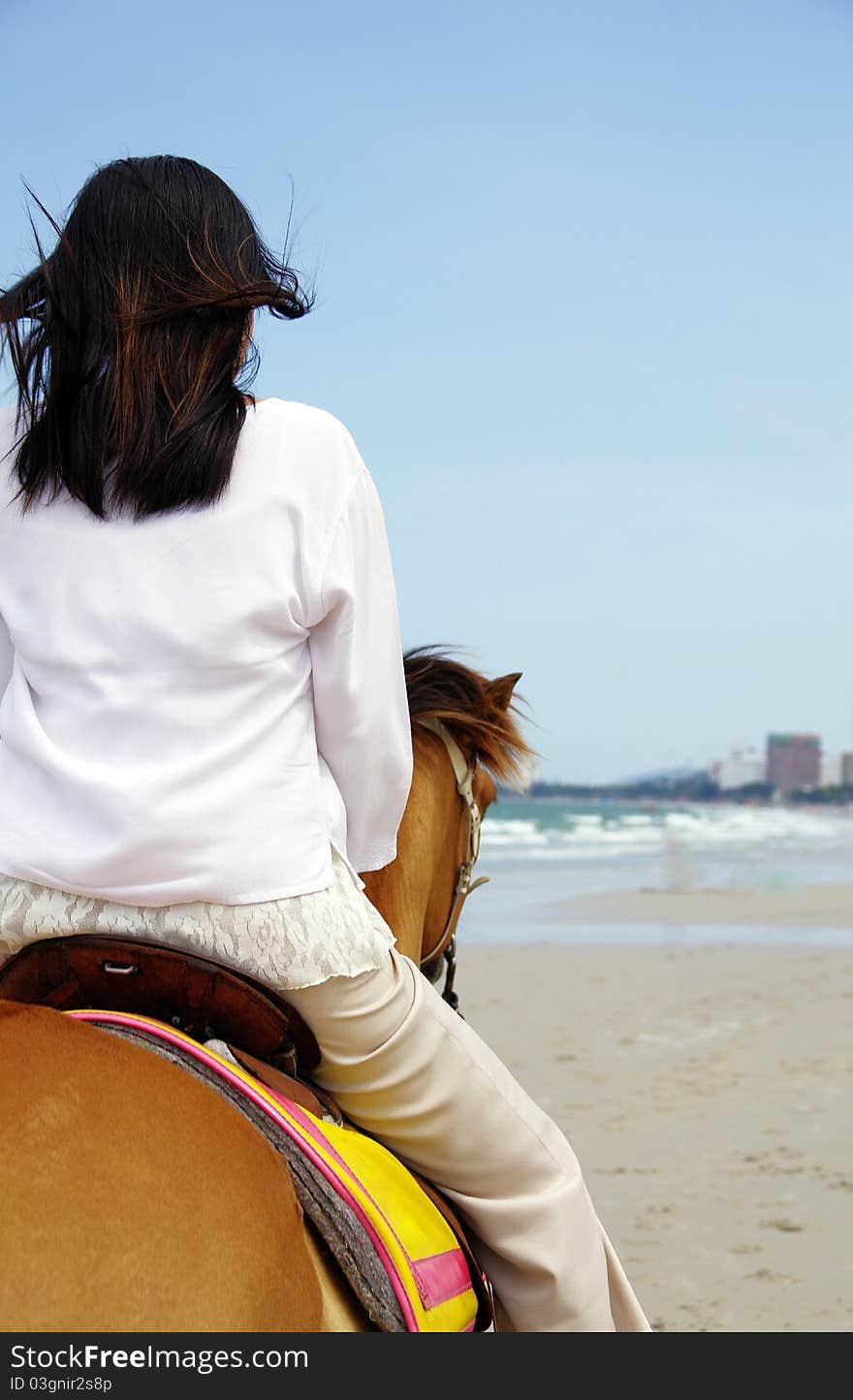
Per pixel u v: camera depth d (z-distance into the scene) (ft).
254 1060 5.40
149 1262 4.17
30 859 5.41
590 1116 21.29
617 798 273.95
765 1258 15.03
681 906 55.42
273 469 5.83
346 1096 5.90
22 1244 4.11
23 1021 4.75
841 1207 16.83
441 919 7.91
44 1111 4.45
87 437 5.72
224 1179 4.46
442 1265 5.56
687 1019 29.37
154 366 5.73
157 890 5.31
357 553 5.91
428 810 7.45
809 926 47.98
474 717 7.70
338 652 5.83
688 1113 21.45
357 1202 5.08
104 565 5.67
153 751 5.45
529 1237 6.07
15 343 5.98
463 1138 5.99
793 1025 28.68
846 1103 22.02
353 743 5.97
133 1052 4.75
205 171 6.19
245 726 5.53
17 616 5.82
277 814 5.46
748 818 199.52
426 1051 5.84
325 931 5.43
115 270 5.82
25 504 5.92
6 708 5.82
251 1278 4.27
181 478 5.65
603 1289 6.18
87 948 5.36
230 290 5.82
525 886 66.90
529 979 34.91
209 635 5.53
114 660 5.54
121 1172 4.35
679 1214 16.61
